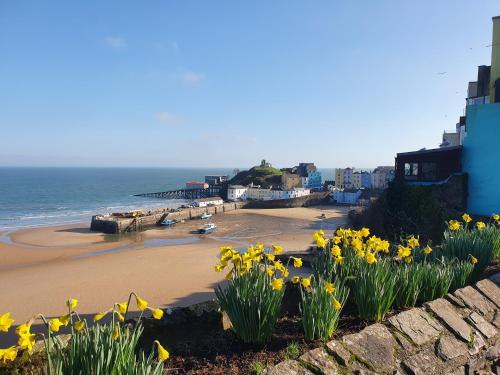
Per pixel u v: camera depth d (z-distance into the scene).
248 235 44.50
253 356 3.99
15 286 23.02
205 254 32.22
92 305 19.22
